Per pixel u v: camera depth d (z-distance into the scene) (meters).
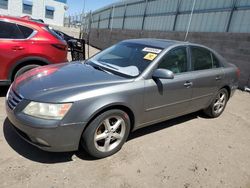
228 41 10.41
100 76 3.57
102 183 2.97
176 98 4.19
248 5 10.17
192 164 3.62
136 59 4.03
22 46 5.02
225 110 6.37
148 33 17.28
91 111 3.05
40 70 3.88
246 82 9.57
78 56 8.22
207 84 4.79
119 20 23.78
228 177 3.44
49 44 5.32
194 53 4.61
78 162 3.29
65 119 2.93
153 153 3.75
